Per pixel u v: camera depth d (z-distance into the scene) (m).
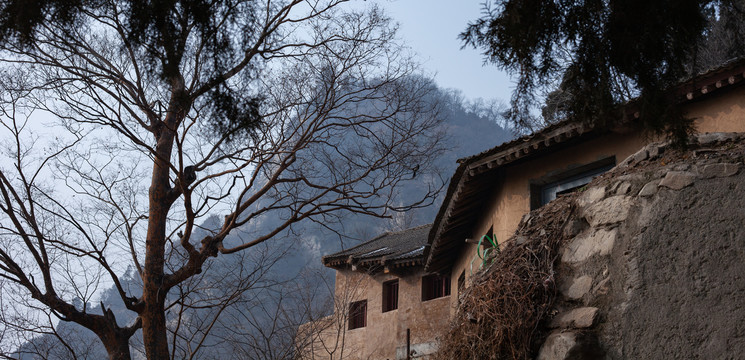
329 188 9.91
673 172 5.75
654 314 5.25
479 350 6.07
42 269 9.24
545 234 6.47
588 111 4.77
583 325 5.54
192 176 9.60
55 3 6.25
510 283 6.15
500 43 4.85
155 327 9.45
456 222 14.57
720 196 5.39
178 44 6.07
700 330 5.02
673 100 4.66
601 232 5.95
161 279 9.53
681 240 5.39
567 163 11.52
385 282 22.61
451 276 17.41
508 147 11.34
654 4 4.37
